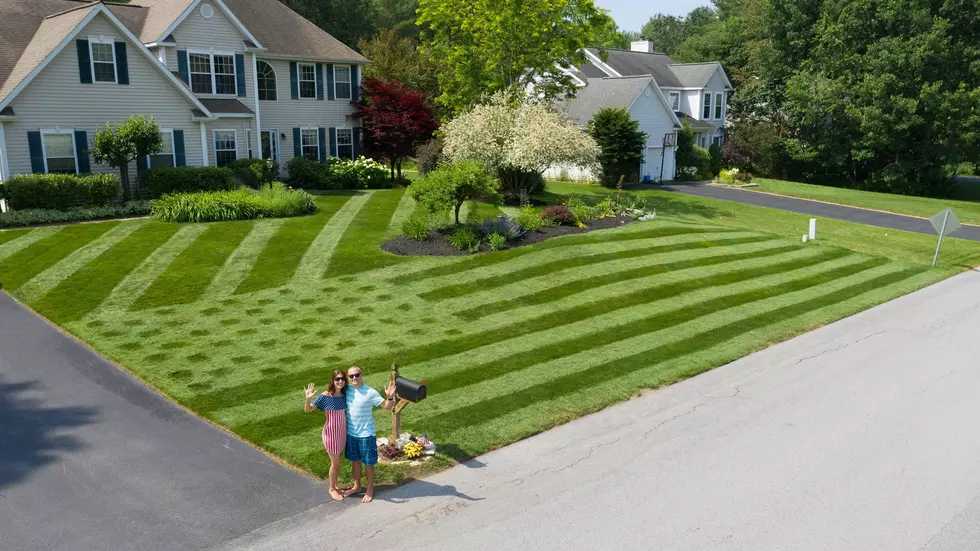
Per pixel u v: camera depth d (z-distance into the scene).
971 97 41.75
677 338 14.15
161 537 7.13
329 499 8.02
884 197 40.69
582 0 31.56
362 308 14.91
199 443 9.16
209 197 22.42
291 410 10.14
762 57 51.88
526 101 31.55
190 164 26.34
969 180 60.19
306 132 33.31
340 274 17.09
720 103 51.69
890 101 43.41
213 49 28.39
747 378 12.30
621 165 37.28
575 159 25.42
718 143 52.12
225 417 9.85
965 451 9.66
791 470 9.04
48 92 22.36
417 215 23.89
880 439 9.99
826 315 16.28
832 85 45.41
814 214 32.44
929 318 16.34
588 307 15.74
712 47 62.25
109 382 10.96
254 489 8.13
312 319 14.13
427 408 10.45
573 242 20.91
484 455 9.23
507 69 32.19
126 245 18.61
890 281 19.97
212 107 28.02
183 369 11.48
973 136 42.75
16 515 7.43
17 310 14.08
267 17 32.91
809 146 47.38
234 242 19.36
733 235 24.47
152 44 26.69
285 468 8.66
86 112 23.31
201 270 16.84
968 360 13.44
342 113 34.59
